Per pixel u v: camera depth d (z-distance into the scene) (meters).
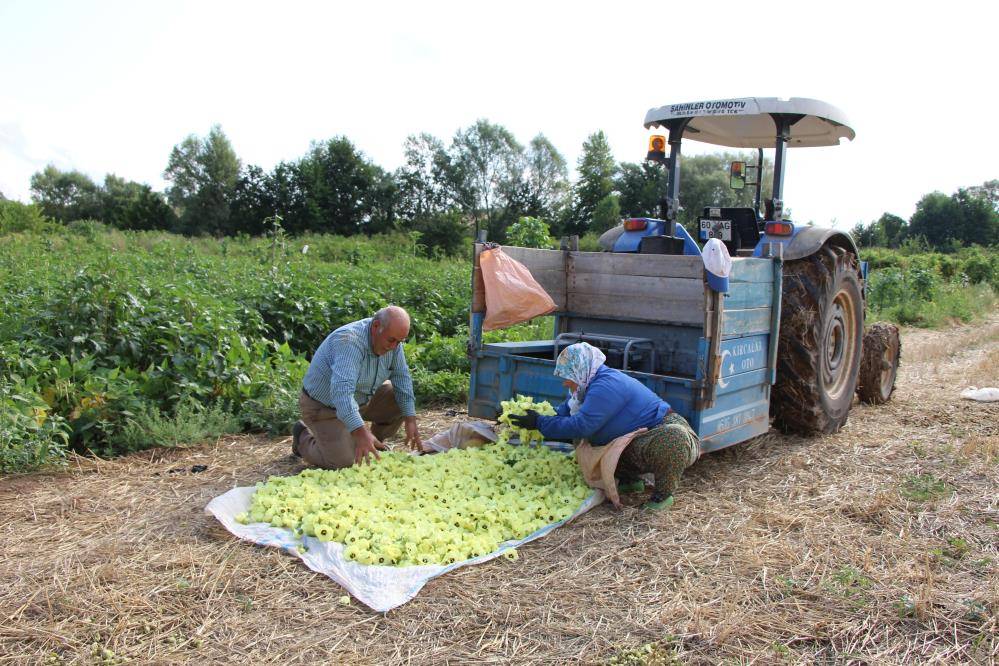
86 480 4.86
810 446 6.02
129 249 21.48
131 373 6.09
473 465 4.91
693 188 44.41
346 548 3.70
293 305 9.44
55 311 6.45
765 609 3.40
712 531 4.27
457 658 2.96
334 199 51.94
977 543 4.17
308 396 4.94
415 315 10.83
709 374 4.71
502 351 5.59
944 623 3.32
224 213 52.81
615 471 4.82
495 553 3.83
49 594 3.31
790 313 5.84
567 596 3.47
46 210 62.94
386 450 5.24
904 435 6.43
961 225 53.19
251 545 3.87
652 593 3.52
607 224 50.31
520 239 18.97
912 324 16.45
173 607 3.25
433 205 61.59
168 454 5.48
